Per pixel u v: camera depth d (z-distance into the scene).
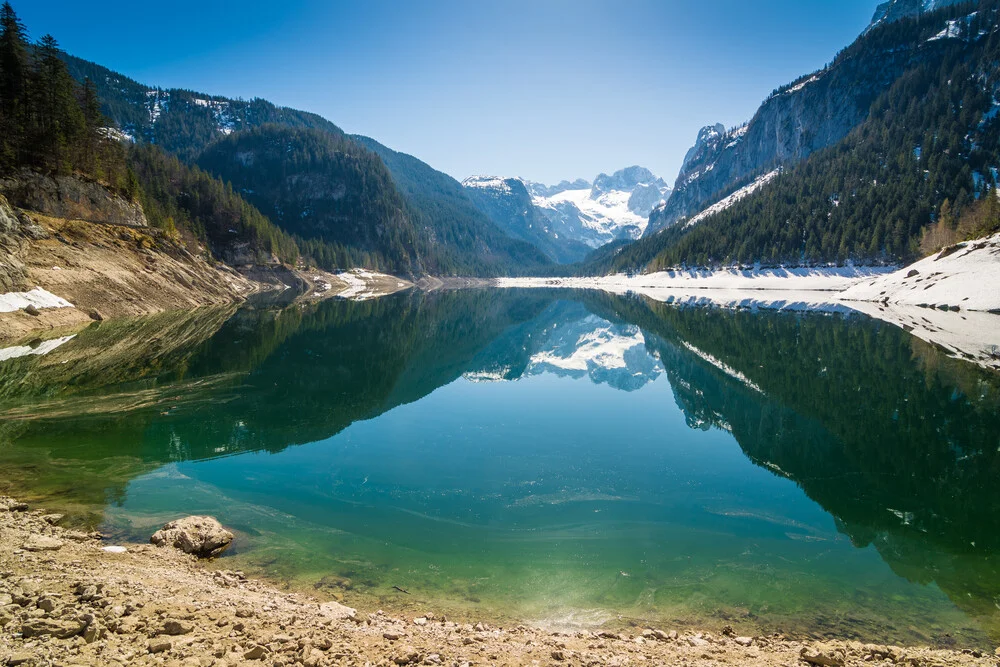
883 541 12.79
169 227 77.69
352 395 27.06
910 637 9.15
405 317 69.19
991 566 11.72
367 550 12.05
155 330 43.00
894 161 142.62
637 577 11.08
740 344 46.19
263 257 111.75
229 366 32.31
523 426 22.22
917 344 42.22
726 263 140.38
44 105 61.91
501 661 7.07
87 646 5.81
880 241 112.00
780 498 15.23
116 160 74.12
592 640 8.44
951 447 19.69
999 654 8.20
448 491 15.43
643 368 36.38
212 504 14.23
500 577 11.00
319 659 6.41
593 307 91.75
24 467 16.30
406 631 8.32
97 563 9.52
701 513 14.20
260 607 8.45
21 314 38.47
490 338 52.44
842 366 35.22
